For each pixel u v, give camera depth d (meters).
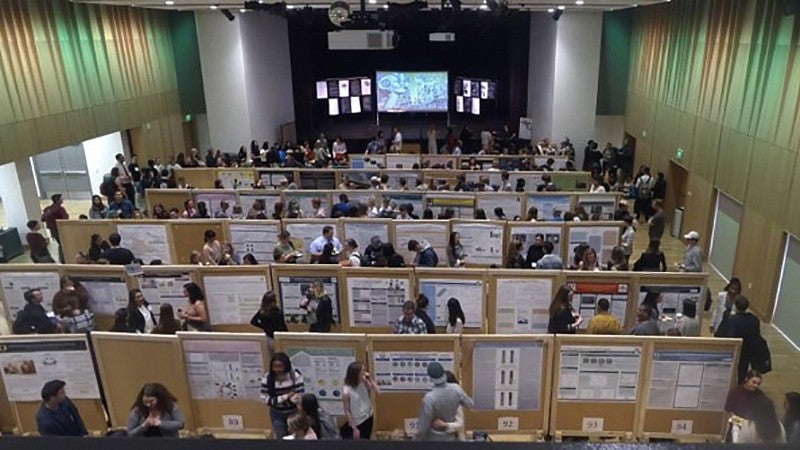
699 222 12.37
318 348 5.34
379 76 24.08
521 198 10.65
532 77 20.48
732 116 10.80
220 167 14.20
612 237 9.13
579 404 5.42
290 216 10.38
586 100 17.81
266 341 5.40
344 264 7.91
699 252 8.45
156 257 9.66
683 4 13.41
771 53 9.44
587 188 12.62
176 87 19.09
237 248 9.49
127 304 7.39
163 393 4.62
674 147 13.88
